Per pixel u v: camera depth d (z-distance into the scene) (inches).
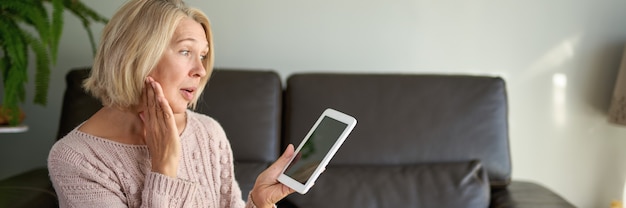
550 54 96.3
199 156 48.7
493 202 77.1
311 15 94.5
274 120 80.2
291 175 43.8
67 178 41.9
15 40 73.5
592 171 99.0
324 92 81.4
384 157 79.7
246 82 80.7
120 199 43.1
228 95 79.7
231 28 94.3
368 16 94.9
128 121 44.1
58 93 94.5
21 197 62.1
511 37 95.9
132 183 43.3
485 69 96.2
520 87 96.9
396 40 95.5
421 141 80.1
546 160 98.6
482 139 80.7
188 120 49.3
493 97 82.4
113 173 42.9
